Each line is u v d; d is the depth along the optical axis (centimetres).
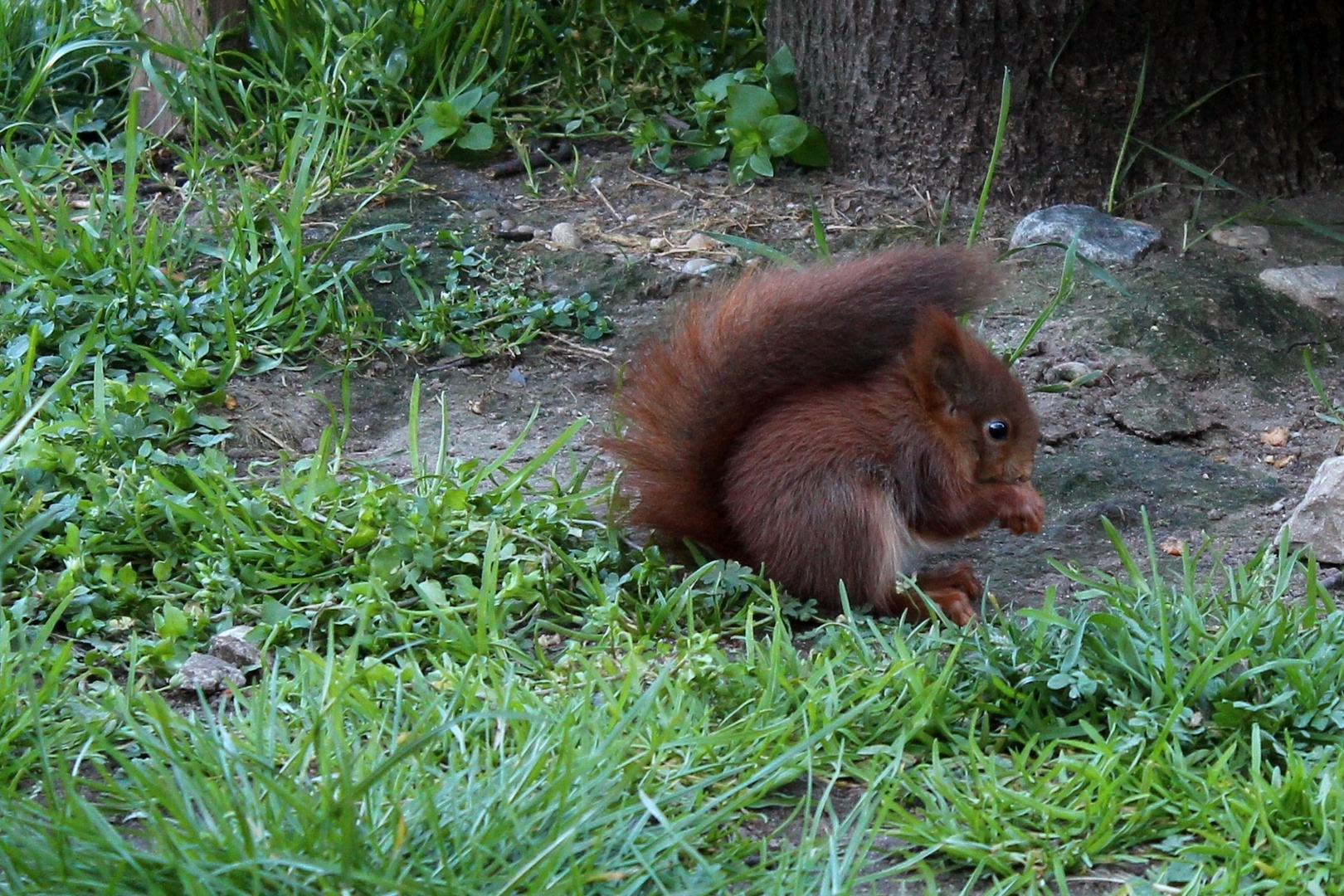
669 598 645
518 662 605
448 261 994
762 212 1066
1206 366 926
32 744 528
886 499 663
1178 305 962
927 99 1073
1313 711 543
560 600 656
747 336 676
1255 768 506
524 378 908
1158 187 1059
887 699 563
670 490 682
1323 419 872
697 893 451
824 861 477
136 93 913
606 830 467
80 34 1124
